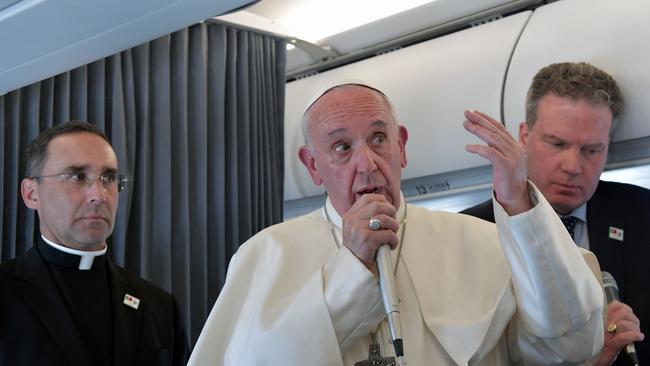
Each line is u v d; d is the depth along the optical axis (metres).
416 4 3.59
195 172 3.49
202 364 1.79
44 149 2.60
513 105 3.34
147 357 2.59
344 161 1.73
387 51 3.92
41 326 2.41
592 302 1.58
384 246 1.57
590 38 3.12
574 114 2.62
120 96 3.24
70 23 1.47
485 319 1.65
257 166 3.74
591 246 2.65
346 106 1.75
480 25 3.56
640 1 3.03
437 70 3.59
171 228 3.32
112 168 2.64
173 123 3.46
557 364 1.65
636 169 3.16
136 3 1.38
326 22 3.80
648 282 2.54
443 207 3.80
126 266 3.23
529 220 1.53
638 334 1.93
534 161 2.71
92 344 2.50
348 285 1.55
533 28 3.33
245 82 3.73
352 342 1.59
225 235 3.57
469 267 1.81
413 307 1.74
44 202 2.58
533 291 1.57
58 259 2.57
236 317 1.85
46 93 3.08
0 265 2.55
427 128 3.61
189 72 3.56
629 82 3.01
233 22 3.67
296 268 1.83
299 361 1.54
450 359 1.68
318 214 2.01
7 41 1.55
